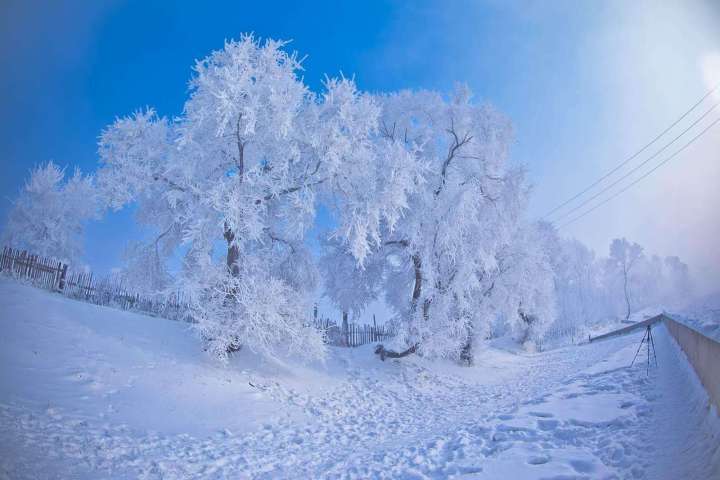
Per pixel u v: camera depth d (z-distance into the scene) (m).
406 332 19.11
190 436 9.05
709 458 4.56
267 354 15.86
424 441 9.04
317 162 16.19
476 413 12.75
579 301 82.06
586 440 6.87
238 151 15.77
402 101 22.61
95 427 8.04
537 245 26.38
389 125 22.72
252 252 16.00
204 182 15.15
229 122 15.05
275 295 14.29
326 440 10.18
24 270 15.35
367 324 24.66
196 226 13.77
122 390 10.30
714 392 6.17
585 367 19.23
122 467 6.62
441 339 18.47
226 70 13.78
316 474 7.36
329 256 23.62
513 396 15.12
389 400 15.86
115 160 15.19
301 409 12.89
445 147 22.30
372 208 15.65
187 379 12.25
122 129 14.95
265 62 15.23
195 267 14.93
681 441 5.71
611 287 89.81
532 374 22.44
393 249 22.12
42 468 5.84
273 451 8.80
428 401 15.99
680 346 13.30
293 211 15.47
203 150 15.08
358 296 23.88
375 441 10.17
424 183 20.12
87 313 14.05
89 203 26.34
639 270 87.31
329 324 22.47
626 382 11.12
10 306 12.02
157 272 17.53
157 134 15.54
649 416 7.49
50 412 7.93
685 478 4.46
